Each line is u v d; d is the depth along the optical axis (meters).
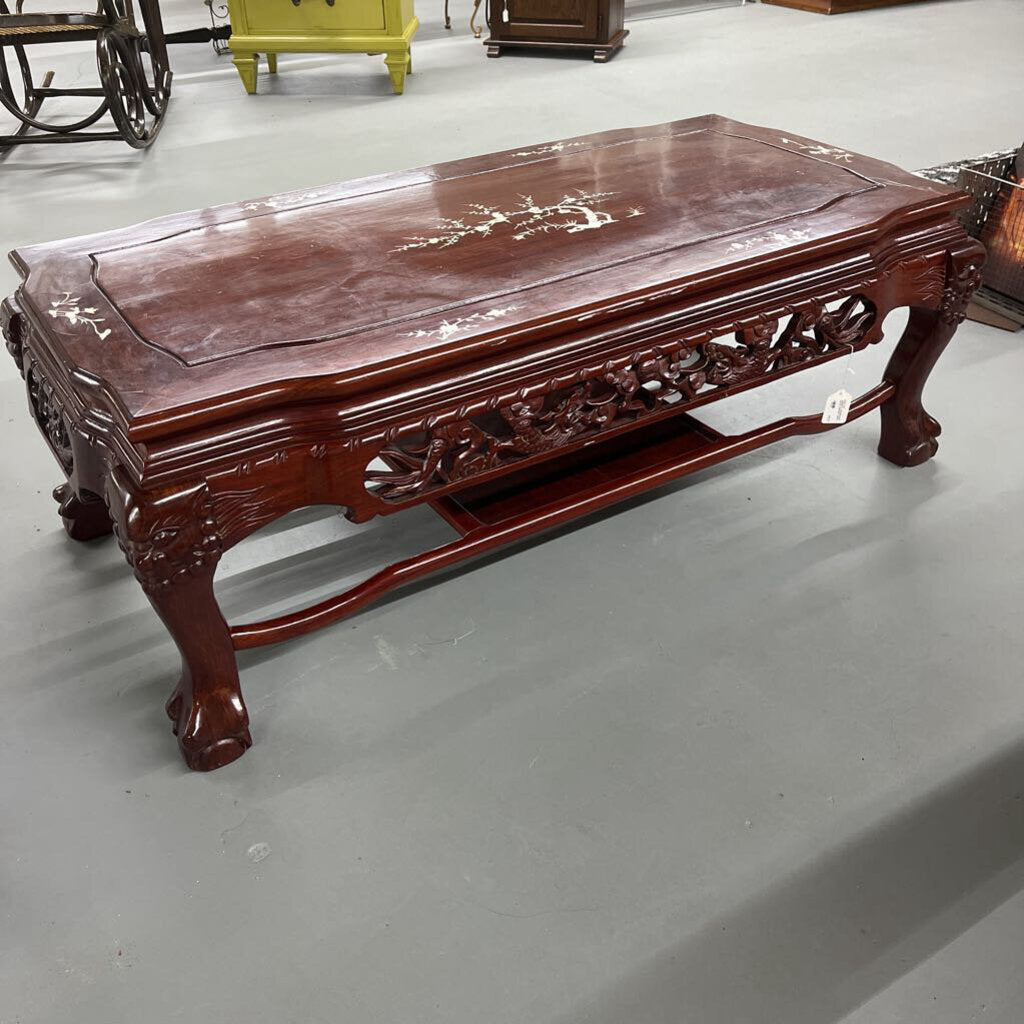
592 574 1.98
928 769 1.57
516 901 1.39
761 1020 1.25
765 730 1.64
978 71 5.07
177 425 1.31
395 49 4.72
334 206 1.97
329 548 2.06
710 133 2.32
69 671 1.77
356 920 1.37
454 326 1.51
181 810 1.53
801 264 1.77
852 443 2.35
